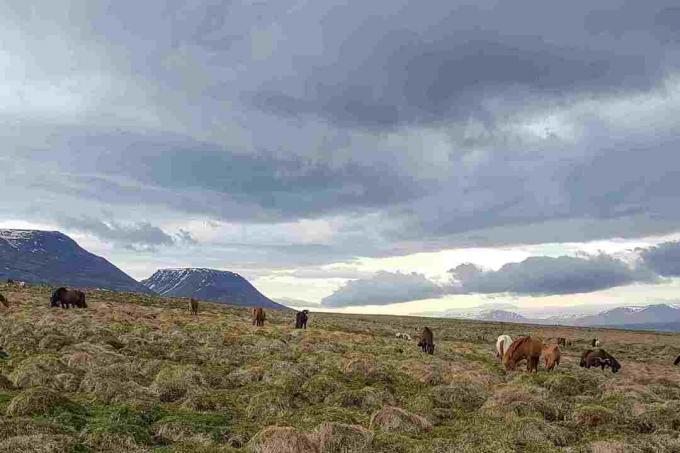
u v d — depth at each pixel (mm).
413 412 16703
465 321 145000
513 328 108625
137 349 25984
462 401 18984
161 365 21422
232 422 15016
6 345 24859
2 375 17750
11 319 34719
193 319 46312
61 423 13281
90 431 12797
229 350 27656
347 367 23828
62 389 17734
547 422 14867
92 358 21312
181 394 17484
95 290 87625
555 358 29859
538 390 21109
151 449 12109
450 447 12836
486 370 27359
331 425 13234
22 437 11352
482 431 14289
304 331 42625
